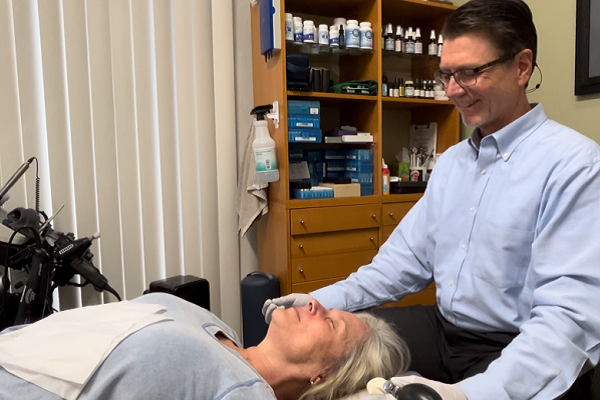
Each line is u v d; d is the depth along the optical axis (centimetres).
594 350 90
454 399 80
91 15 175
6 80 163
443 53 110
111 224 186
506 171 114
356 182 217
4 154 165
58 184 175
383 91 219
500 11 102
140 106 190
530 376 85
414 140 260
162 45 192
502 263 112
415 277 141
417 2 216
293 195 206
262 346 100
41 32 165
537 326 90
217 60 208
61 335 77
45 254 139
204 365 73
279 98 194
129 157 189
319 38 200
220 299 219
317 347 95
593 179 96
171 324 78
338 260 206
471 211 120
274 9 186
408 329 133
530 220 107
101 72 179
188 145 202
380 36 210
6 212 150
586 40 171
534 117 113
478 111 112
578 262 92
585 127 176
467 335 121
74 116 174
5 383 72
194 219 206
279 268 203
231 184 217
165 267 202
